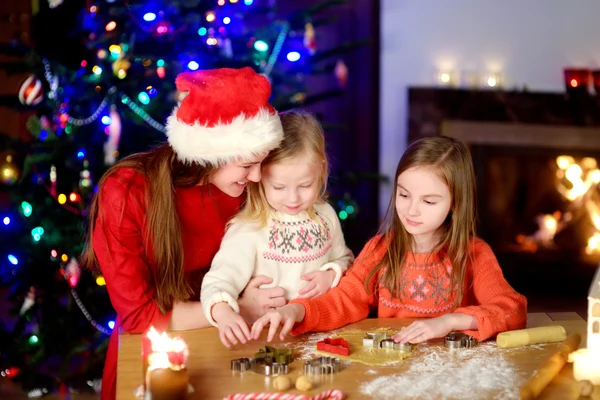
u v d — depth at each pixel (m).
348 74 4.48
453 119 4.43
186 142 1.60
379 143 4.52
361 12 4.42
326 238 1.85
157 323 1.64
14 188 2.86
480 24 4.41
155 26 2.86
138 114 2.81
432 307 1.81
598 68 4.42
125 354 1.50
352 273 1.81
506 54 4.43
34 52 2.86
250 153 1.58
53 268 2.87
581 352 1.39
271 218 1.79
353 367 1.41
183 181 1.74
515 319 1.64
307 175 1.71
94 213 1.76
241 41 3.06
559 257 4.54
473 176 1.76
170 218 1.68
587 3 4.39
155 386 1.19
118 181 1.70
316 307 1.65
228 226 1.81
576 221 4.53
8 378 3.05
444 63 4.45
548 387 1.34
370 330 1.67
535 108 4.40
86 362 3.01
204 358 1.46
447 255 1.80
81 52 3.03
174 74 2.87
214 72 1.62
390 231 1.84
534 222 4.57
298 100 3.22
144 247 1.72
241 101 1.58
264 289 1.73
